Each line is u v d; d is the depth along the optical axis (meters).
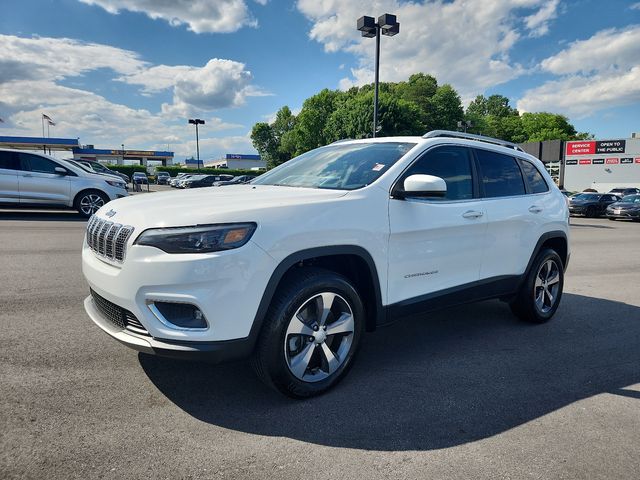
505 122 98.69
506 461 2.38
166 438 2.47
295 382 2.86
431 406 2.94
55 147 69.75
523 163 4.68
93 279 2.91
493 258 4.09
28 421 2.56
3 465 2.17
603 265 8.83
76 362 3.36
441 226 3.56
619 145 48.75
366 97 47.03
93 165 29.84
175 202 2.88
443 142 3.85
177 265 2.47
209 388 3.06
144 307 2.58
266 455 2.36
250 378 3.23
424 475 2.24
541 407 2.97
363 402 2.96
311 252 2.83
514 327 4.64
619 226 19.50
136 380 3.12
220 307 2.53
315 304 2.94
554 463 2.37
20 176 11.57
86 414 2.67
